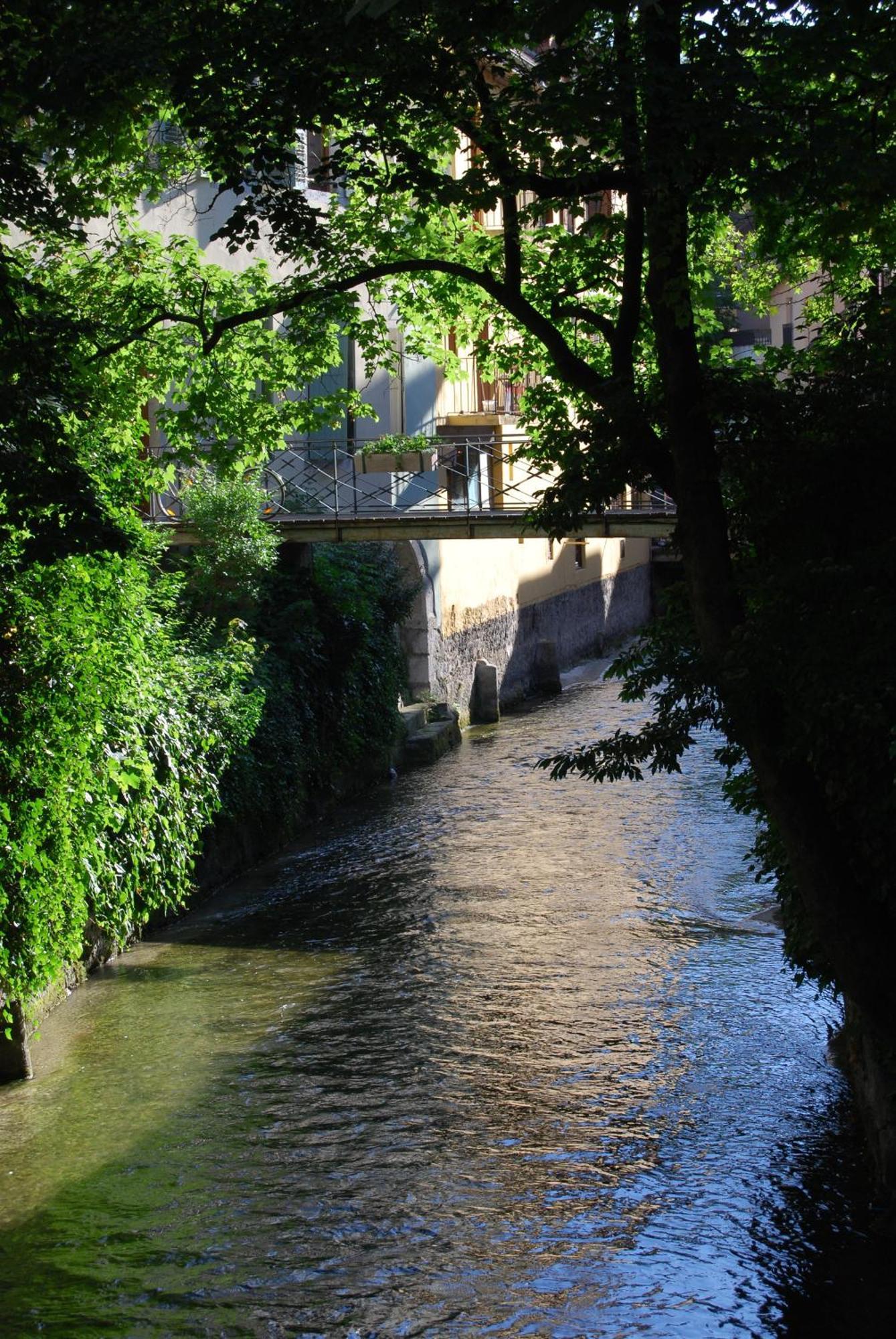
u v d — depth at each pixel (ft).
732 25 27.66
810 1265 27.09
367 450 77.61
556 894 53.26
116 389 41.86
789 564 28.37
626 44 28.43
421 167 32.60
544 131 30.89
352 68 31.30
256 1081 36.65
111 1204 30.32
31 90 31.35
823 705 25.00
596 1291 26.40
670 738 28.07
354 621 72.79
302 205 33.63
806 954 33.58
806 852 26.84
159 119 39.81
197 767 49.39
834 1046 37.65
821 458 28.25
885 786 26.94
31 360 30.96
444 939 48.21
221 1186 31.04
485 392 100.83
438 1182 30.94
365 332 43.11
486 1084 36.06
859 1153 31.55
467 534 68.59
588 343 40.37
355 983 44.04
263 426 43.34
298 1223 29.30
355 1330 25.35
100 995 43.60
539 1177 31.04
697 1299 26.02
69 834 38.65
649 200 28.37
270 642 64.23
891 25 28.91
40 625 38.06
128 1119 34.60
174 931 50.19
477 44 30.19
